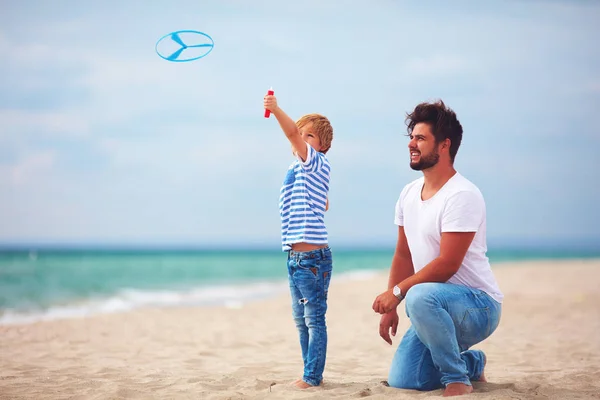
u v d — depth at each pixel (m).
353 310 13.27
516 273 25.47
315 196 4.66
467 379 4.29
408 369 4.54
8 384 5.27
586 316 10.77
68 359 7.03
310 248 4.64
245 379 5.36
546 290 16.34
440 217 4.34
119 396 4.64
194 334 9.60
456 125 4.43
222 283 28.78
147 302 17.66
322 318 4.74
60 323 11.20
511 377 5.43
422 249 4.50
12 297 19.98
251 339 8.94
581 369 5.85
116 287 26.03
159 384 5.14
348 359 6.86
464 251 4.23
